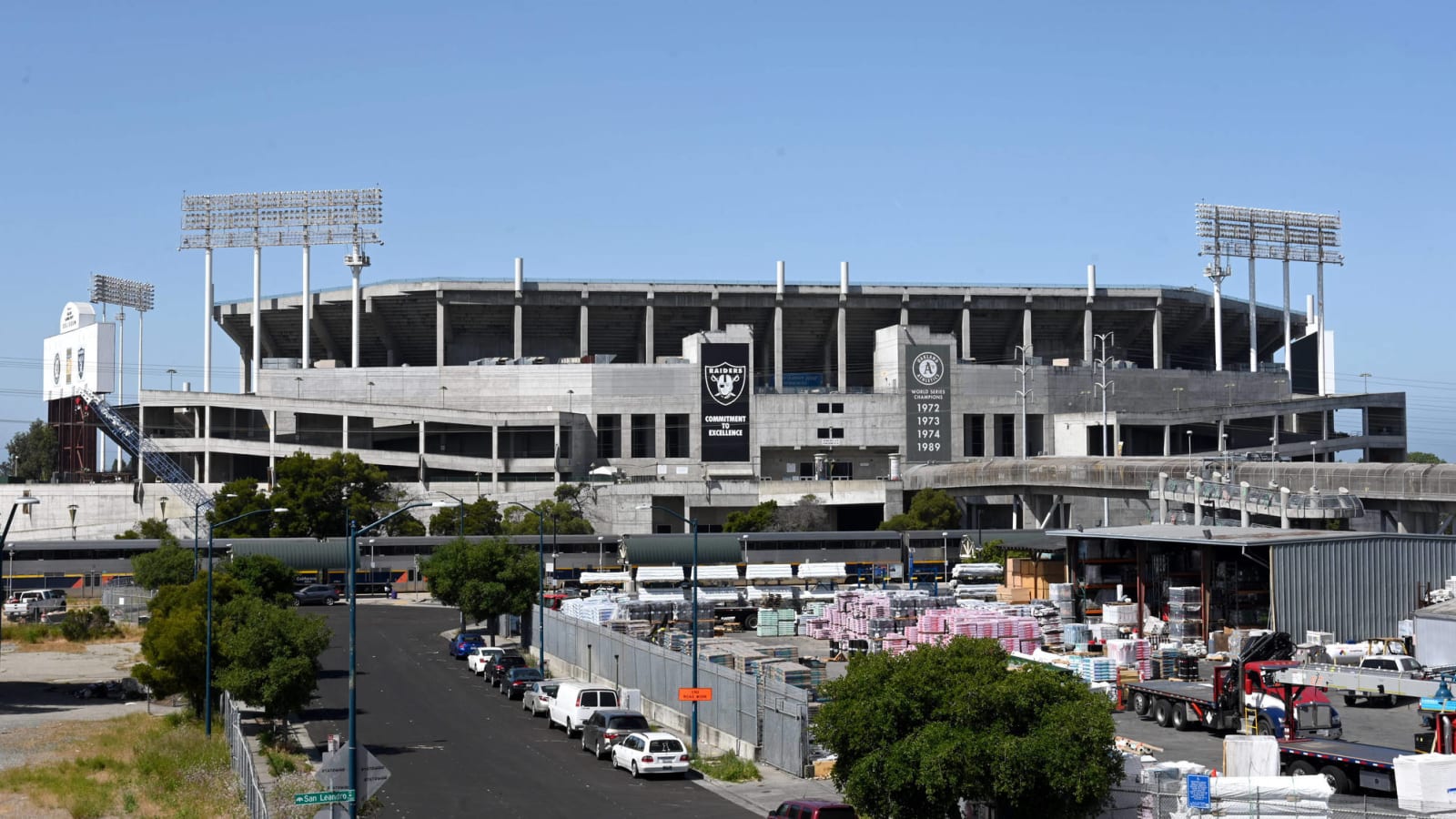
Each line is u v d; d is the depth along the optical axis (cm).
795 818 4056
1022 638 9206
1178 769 4244
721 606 11825
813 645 10462
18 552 14888
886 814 3825
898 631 9688
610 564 16025
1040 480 16912
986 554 15600
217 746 5981
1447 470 11588
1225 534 9750
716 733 6244
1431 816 3966
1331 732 5572
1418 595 9219
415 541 15662
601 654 8000
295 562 15062
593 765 5719
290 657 6412
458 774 5506
